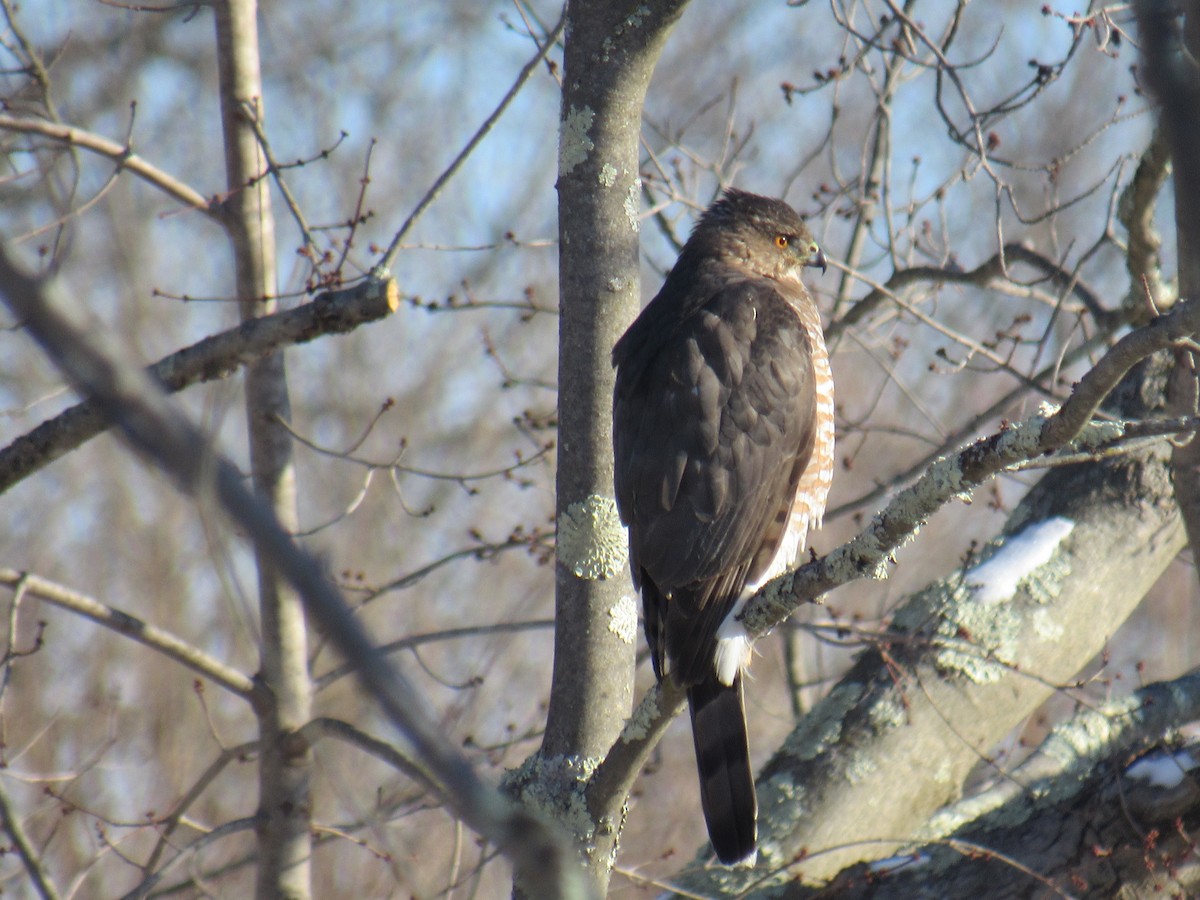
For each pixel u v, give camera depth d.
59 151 10.35
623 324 8.54
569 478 8.45
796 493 8.78
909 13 12.09
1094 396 5.67
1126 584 10.12
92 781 15.55
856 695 10.05
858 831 9.59
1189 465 8.94
